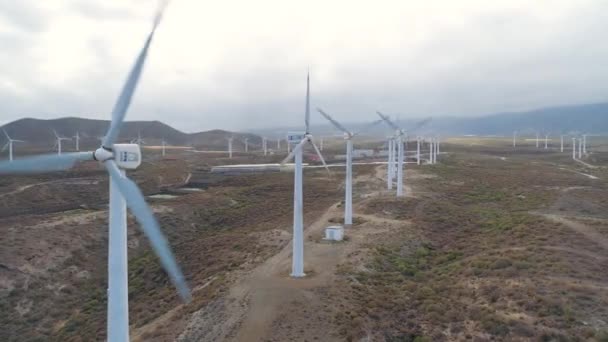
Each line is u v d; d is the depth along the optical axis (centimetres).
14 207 9481
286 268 4697
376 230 6412
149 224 2497
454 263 4950
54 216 8275
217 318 3612
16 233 6838
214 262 5503
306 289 4016
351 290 4028
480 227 6594
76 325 4934
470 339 3109
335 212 7831
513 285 3828
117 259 2625
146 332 3756
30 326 5103
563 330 3023
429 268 5109
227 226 8419
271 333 3288
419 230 6450
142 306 4741
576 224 5906
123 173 2597
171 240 7888
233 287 4200
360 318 3459
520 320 3209
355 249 5419
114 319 2641
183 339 3422
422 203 8150
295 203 4359
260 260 5091
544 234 5472
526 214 7006
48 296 5666
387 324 3406
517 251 4822
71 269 6312
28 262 6103
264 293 3969
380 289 4172
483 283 4034
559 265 4197
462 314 3459
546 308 3319
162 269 5794
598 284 3750
